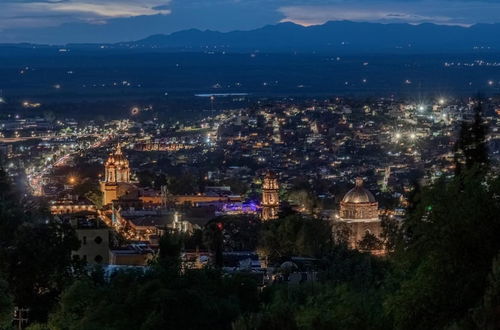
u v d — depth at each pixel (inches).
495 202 2234.3
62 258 4192.9
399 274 2652.6
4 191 6584.6
